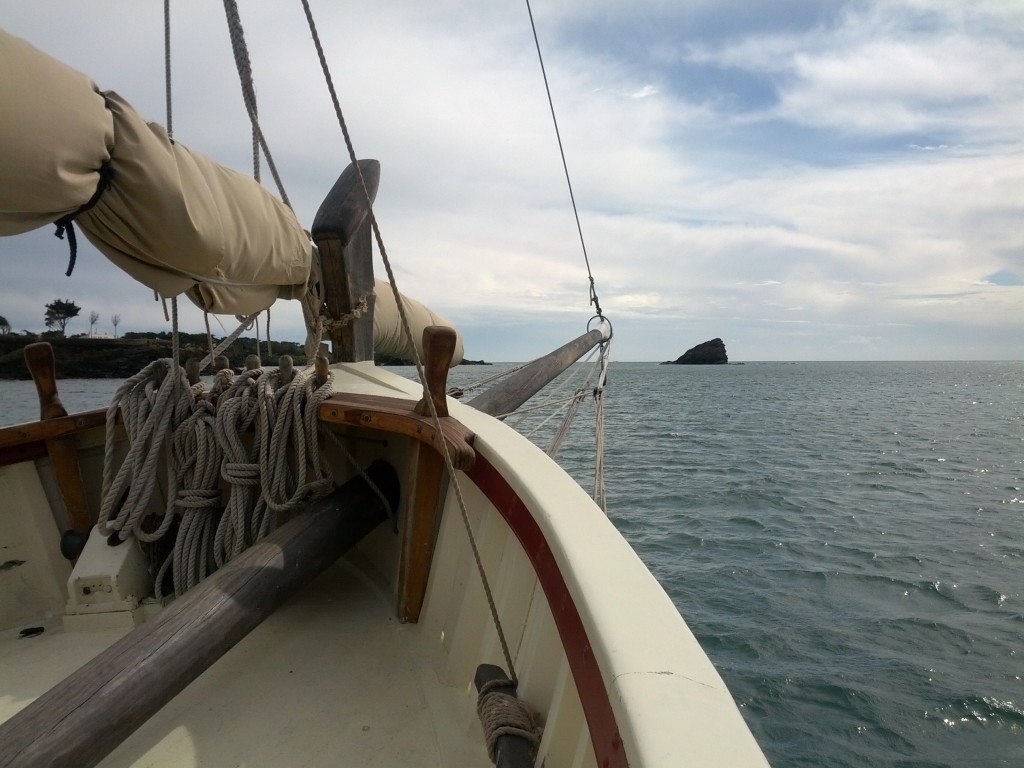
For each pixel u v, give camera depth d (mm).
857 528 11797
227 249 1809
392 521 2771
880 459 19812
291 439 2629
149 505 2840
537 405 4969
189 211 1522
